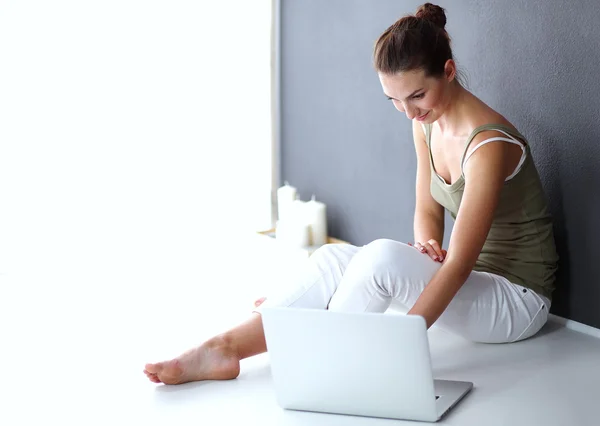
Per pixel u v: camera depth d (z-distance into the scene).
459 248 2.21
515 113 2.78
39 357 2.61
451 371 2.33
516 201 2.45
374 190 3.54
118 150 3.90
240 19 3.98
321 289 2.33
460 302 2.38
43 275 3.76
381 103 3.42
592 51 2.48
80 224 3.90
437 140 2.52
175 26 3.89
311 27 3.84
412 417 2.01
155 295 3.36
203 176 4.04
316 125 3.90
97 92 3.83
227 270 3.69
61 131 3.80
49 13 3.70
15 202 3.79
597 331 2.59
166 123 3.95
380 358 1.95
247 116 4.07
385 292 2.24
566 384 2.22
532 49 2.68
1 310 3.19
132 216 3.97
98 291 3.46
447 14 3.01
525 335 2.52
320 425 2.01
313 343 2.01
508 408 2.07
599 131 2.49
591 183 2.54
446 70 2.31
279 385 2.10
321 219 3.78
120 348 2.69
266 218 4.20
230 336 2.35
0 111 3.71
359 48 3.51
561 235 2.66
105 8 3.78
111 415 2.11
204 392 2.24
